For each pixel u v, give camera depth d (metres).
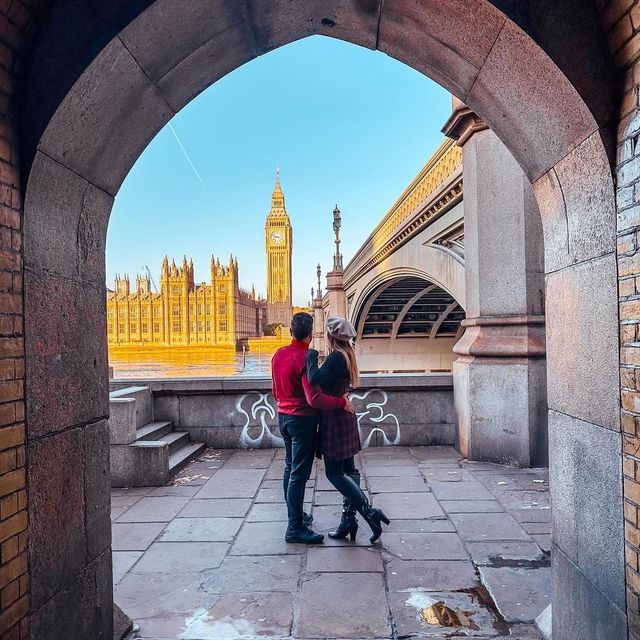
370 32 3.42
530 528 4.57
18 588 2.11
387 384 7.80
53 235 2.46
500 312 7.00
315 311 71.62
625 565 2.14
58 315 2.49
